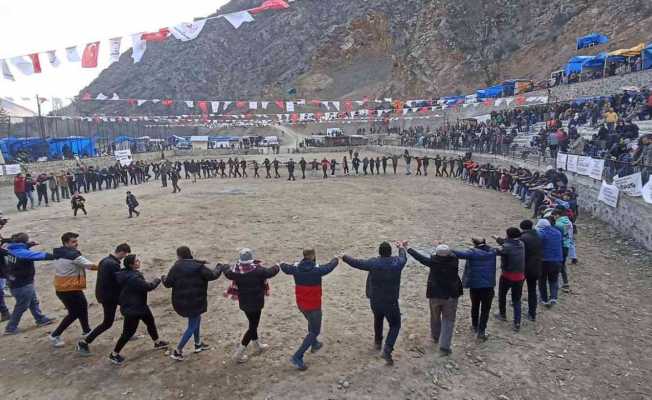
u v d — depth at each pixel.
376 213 18.66
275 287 9.90
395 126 72.56
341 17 151.00
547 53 58.72
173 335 7.57
